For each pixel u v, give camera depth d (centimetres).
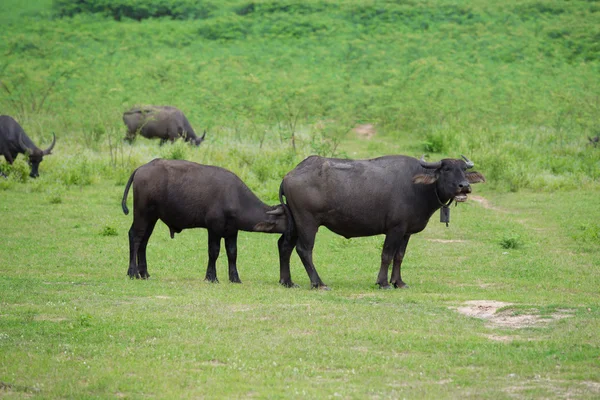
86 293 4528
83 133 11538
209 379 3073
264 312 4094
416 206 4978
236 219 4994
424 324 3906
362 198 4922
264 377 3112
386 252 5009
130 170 9481
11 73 14725
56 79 14612
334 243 6550
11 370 3148
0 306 4172
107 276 5159
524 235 6738
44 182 8725
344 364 3278
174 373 3148
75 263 5547
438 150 11425
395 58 18625
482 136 11519
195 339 3603
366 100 14288
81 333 3675
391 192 4934
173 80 15638
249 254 6119
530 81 15688
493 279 5288
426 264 5778
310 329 3797
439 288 4962
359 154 11144
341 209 4931
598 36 19700
